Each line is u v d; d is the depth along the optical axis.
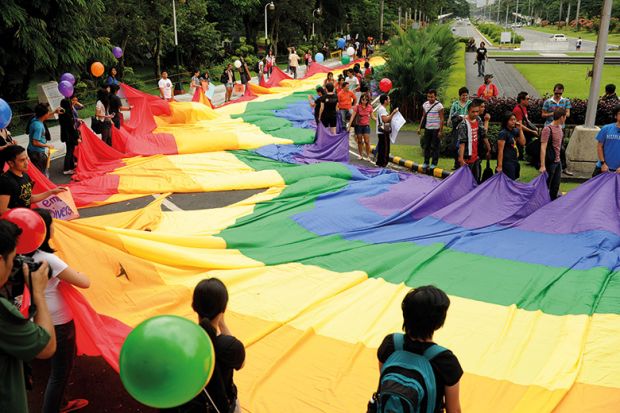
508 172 10.73
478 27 171.00
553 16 172.38
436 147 14.17
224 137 15.66
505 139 10.58
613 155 10.16
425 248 8.59
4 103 9.16
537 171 13.59
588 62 51.81
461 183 10.55
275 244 8.89
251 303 6.86
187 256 7.33
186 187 12.27
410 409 3.09
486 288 7.37
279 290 7.24
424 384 3.15
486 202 10.10
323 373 5.55
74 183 12.57
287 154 15.01
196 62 40.69
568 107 13.41
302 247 8.70
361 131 15.93
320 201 11.16
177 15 38.00
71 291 4.80
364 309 6.80
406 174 12.91
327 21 67.75
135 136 15.31
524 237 9.20
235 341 3.68
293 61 40.97
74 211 8.94
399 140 18.55
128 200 11.84
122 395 5.41
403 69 21.38
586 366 5.67
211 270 7.51
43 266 3.83
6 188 6.41
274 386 5.36
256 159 14.72
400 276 7.70
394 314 6.69
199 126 18.44
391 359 3.30
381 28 74.94
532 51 67.69
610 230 8.93
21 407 3.24
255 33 56.19
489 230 9.49
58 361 4.68
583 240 8.84
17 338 3.17
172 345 2.81
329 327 6.37
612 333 6.25
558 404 5.05
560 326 6.43
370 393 5.26
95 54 25.91
